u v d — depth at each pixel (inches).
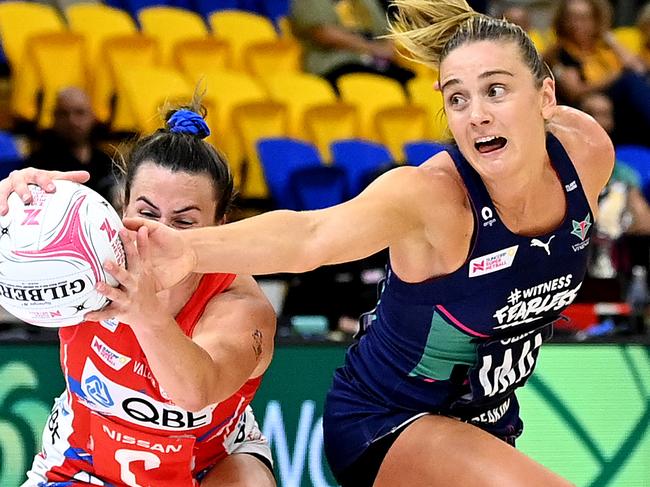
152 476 287.1
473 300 280.1
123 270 221.8
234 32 987.3
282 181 719.1
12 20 885.2
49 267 228.7
